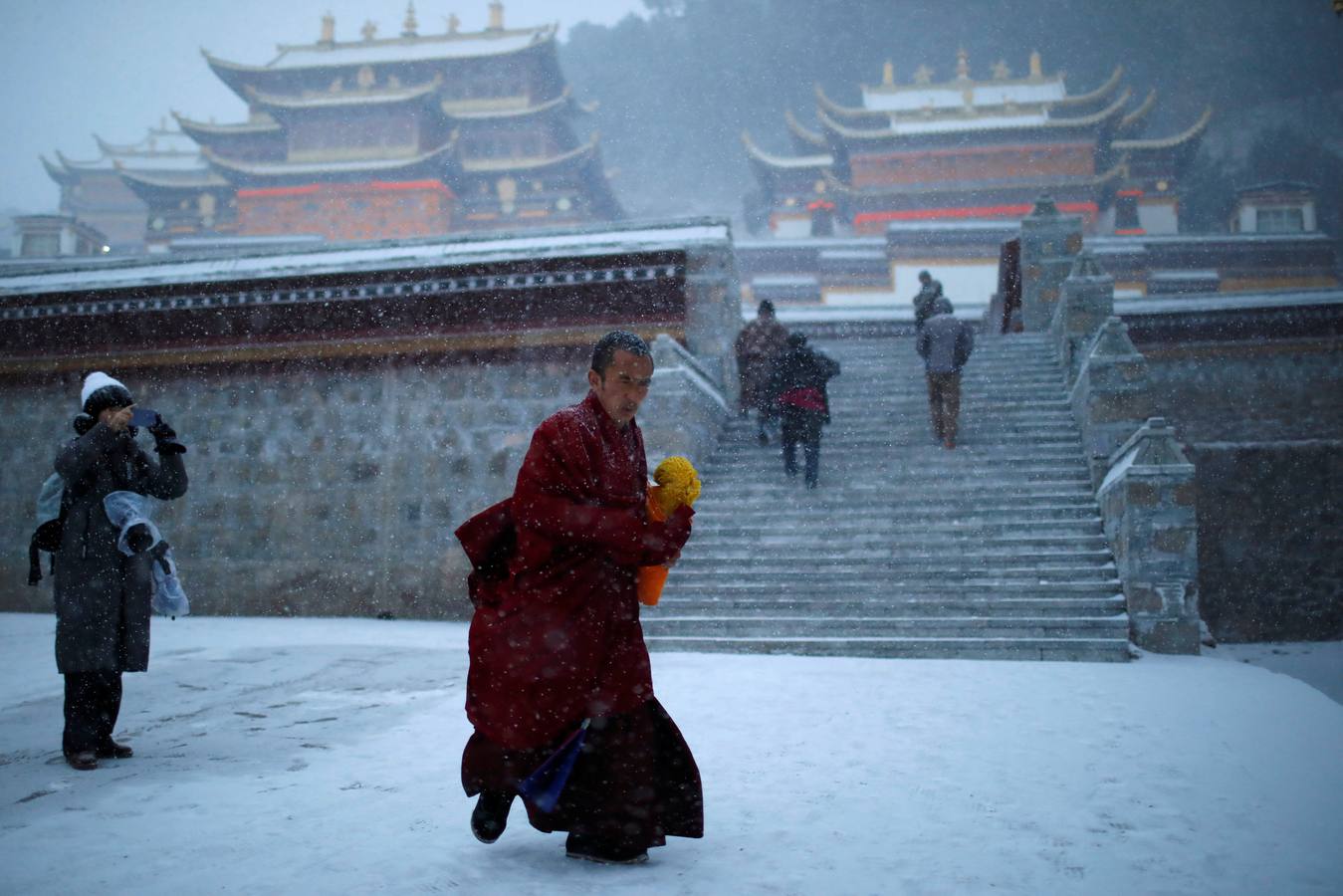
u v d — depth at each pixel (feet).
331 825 10.19
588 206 223.71
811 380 39.19
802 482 39.63
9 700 19.56
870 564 33.40
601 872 8.62
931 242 169.48
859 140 202.59
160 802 11.21
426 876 8.40
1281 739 15.24
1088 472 38.29
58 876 8.39
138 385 49.57
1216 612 56.44
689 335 45.98
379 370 46.98
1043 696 19.76
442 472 45.47
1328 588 56.03
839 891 8.19
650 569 9.21
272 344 48.08
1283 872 8.82
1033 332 57.98
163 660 24.67
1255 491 57.26
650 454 38.45
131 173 223.71
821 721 16.76
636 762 8.77
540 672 8.56
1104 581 31.19
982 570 32.12
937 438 42.39
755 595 32.30
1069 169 197.36
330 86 228.43
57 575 13.50
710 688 20.79
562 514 8.45
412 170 208.54
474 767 8.84
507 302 46.39
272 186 212.64
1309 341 64.90
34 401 50.98
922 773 12.85
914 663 25.93
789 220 225.56
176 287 48.37
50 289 49.70
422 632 35.32
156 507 47.91
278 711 17.74
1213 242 165.68
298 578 45.85
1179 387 66.18
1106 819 10.61
